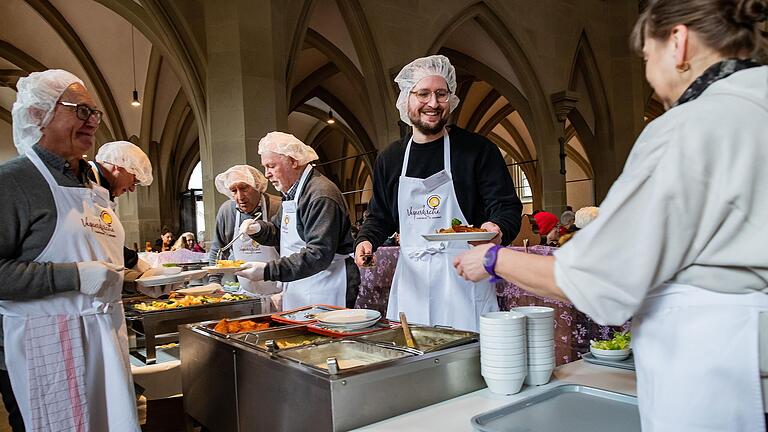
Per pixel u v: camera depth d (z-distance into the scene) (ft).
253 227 8.98
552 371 4.65
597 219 2.43
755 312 2.31
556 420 3.60
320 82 42.57
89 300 5.40
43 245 5.06
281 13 22.71
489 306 6.59
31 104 4.99
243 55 21.08
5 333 5.05
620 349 4.99
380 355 4.90
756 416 2.28
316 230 7.50
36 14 32.89
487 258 2.99
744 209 2.22
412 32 30.73
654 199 2.28
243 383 5.11
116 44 35.22
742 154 2.22
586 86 43.09
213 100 21.16
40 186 5.07
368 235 7.18
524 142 65.00
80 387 5.24
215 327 6.39
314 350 5.05
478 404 4.15
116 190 7.18
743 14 2.35
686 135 2.28
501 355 4.23
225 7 21.17
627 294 2.36
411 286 6.75
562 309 7.61
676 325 2.43
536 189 65.62
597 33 42.47
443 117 6.54
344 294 8.10
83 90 5.33
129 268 7.22
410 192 6.81
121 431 5.47
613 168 43.39
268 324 6.58
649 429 2.56
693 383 2.35
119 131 39.83
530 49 37.14
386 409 3.99
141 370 7.72
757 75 2.35
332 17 30.17
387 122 29.76
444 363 4.34
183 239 26.76
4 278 4.73
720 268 2.31
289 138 8.02
